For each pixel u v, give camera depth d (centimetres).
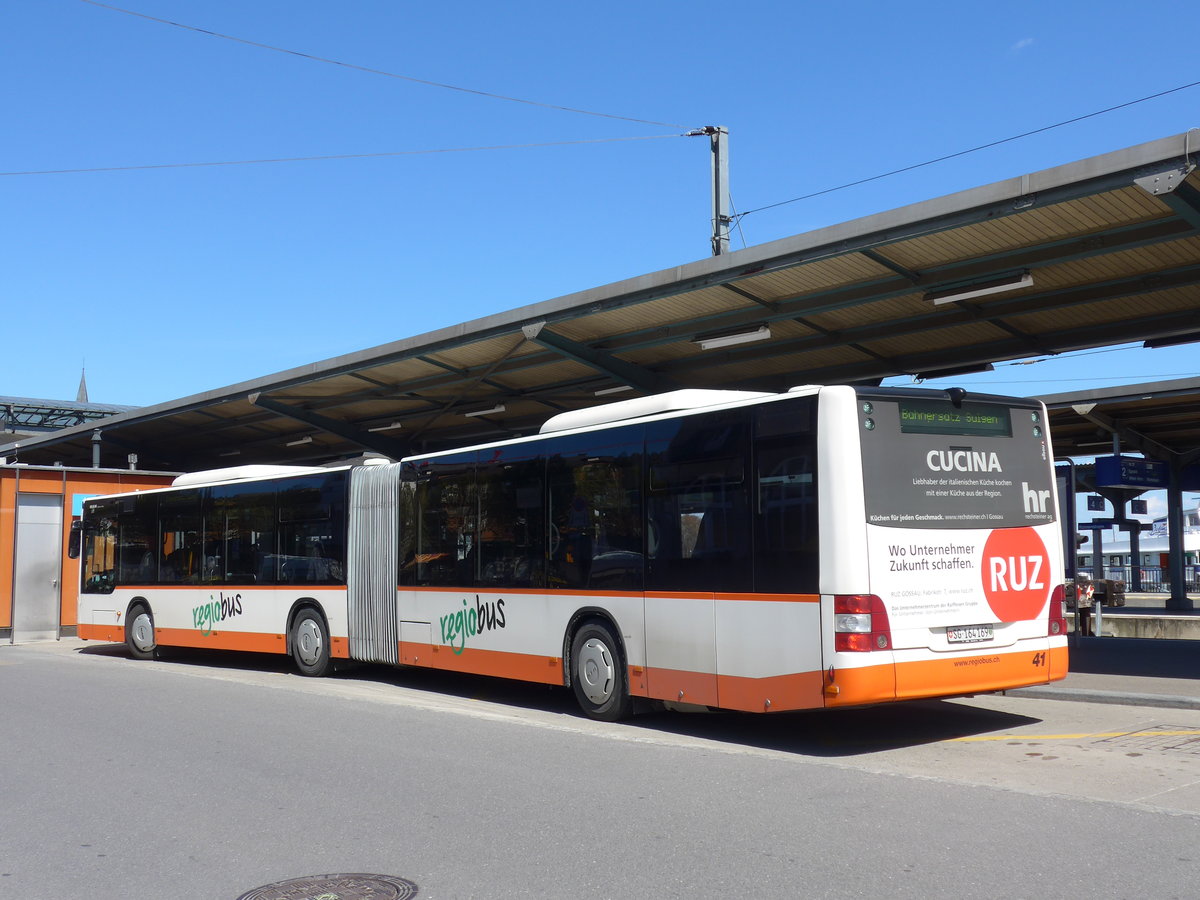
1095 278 1308
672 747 952
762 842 623
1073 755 866
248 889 569
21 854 652
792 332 1619
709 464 1012
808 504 908
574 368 1959
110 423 2681
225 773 868
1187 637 2662
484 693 1409
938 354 1675
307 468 1677
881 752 913
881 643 877
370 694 1381
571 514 1181
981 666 930
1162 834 617
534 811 716
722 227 2070
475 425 2555
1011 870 555
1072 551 1639
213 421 2708
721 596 984
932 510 923
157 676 1631
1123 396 2220
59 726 1131
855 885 540
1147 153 967
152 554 1969
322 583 1602
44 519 2502
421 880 573
